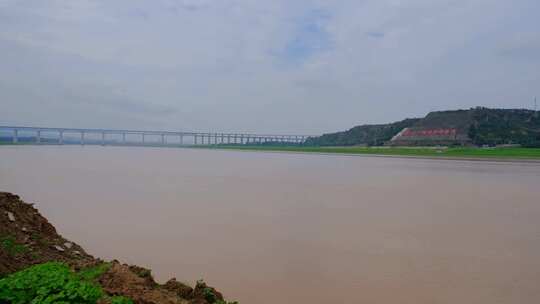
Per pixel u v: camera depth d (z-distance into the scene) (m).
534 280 12.02
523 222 20.22
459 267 13.12
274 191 31.33
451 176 46.12
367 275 12.34
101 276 9.57
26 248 10.55
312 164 69.81
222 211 22.11
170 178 40.09
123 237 16.16
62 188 30.08
